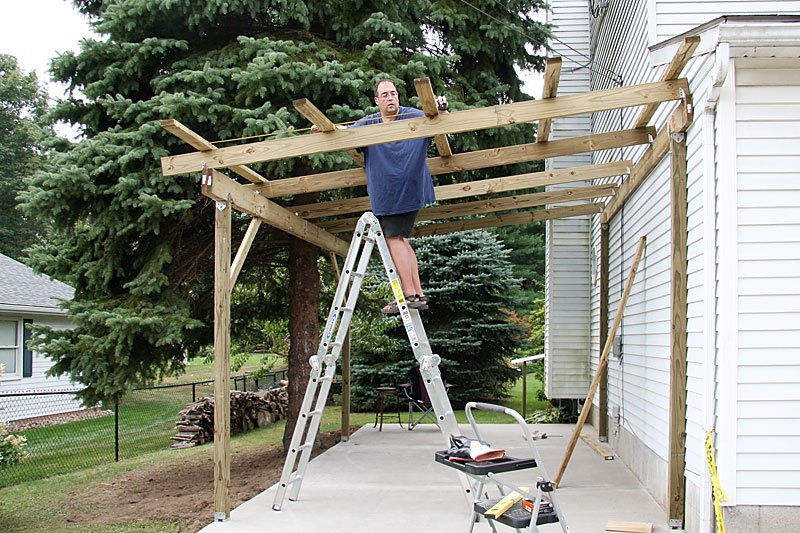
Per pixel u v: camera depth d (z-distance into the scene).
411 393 10.29
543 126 4.92
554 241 10.34
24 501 6.25
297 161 7.13
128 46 6.48
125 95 6.78
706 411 3.89
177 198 6.48
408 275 5.03
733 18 3.69
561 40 10.38
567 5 10.45
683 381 4.41
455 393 14.47
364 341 12.56
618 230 7.63
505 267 15.02
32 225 26.00
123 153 6.10
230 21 7.16
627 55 7.12
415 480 6.09
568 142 5.34
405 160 4.92
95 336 6.09
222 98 6.38
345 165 6.87
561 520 3.29
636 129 5.26
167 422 12.16
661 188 5.31
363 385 14.15
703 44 3.94
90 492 6.56
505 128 7.43
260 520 4.74
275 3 6.77
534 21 8.24
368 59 6.84
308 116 4.09
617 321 5.84
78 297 6.70
